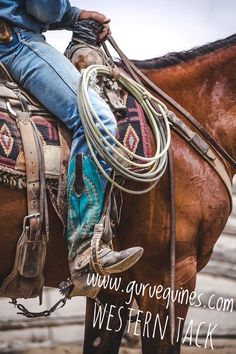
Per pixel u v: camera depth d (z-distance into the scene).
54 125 7.21
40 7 7.17
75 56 7.50
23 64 7.17
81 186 7.11
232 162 7.96
